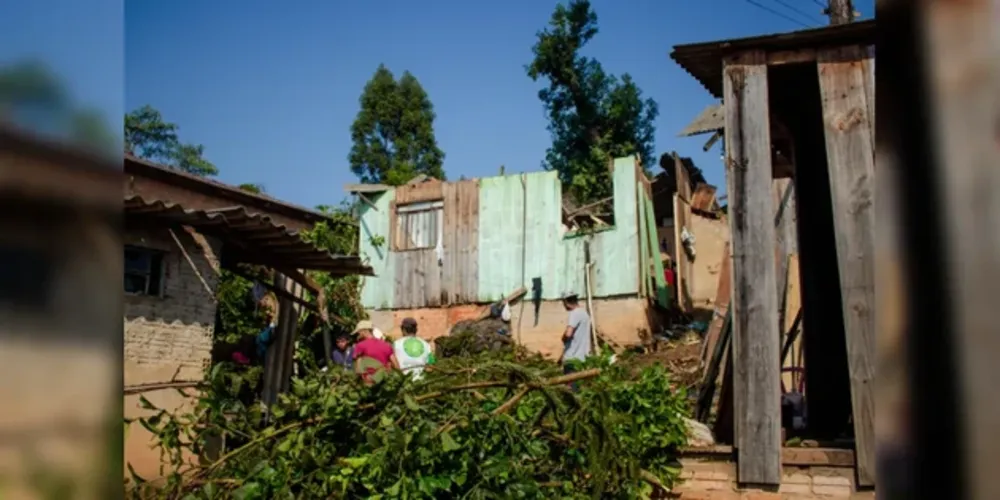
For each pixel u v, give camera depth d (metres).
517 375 4.71
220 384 4.35
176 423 4.23
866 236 5.20
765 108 5.59
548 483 4.45
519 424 4.46
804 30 5.42
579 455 4.61
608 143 27.03
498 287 16.61
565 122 28.03
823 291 7.20
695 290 20.55
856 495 4.96
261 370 9.16
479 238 16.89
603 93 27.88
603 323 15.73
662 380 5.61
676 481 5.45
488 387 4.66
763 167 5.52
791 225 9.72
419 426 3.80
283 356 9.18
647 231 17.00
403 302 17.31
